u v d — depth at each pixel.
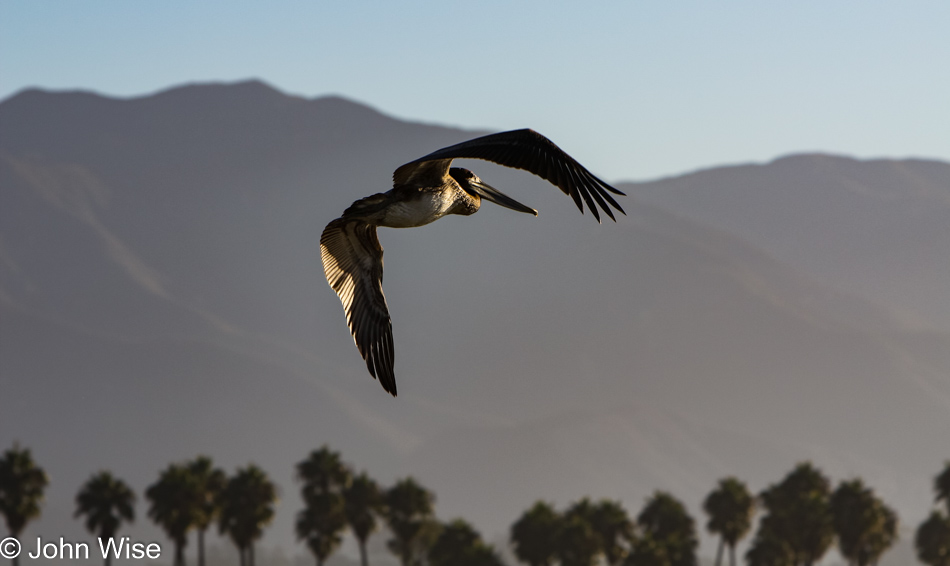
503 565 81.19
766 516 83.44
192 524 77.81
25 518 74.88
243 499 79.38
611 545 83.12
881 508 82.50
